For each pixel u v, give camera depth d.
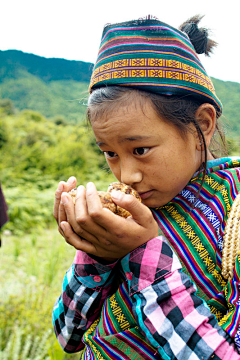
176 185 0.83
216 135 1.10
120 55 0.80
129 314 0.79
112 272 0.88
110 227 0.69
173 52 0.81
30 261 3.62
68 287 0.88
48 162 9.44
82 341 0.88
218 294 0.78
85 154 9.91
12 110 13.78
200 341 0.66
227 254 0.78
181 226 0.84
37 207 6.56
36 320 2.34
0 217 2.02
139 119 0.76
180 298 0.70
